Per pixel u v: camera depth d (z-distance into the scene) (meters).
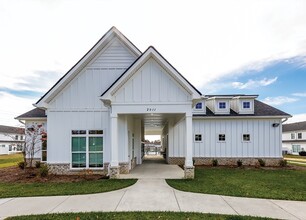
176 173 11.47
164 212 5.33
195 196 6.88
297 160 24.33
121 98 10.28
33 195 7.04
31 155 14.33
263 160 16.64
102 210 5.52
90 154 11.83
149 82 10.32
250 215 5.19
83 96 12.07
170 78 10.32
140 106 10.24
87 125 11.95
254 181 9.48
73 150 11.84
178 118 13.59
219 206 5.88
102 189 7.77
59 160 11.70
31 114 16.17
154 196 6.88
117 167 10.08
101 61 12.28
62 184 8.75
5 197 6.84
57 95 12.01
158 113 10.46
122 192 7.40
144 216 5.05
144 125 21.98
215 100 17.70
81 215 5.13
